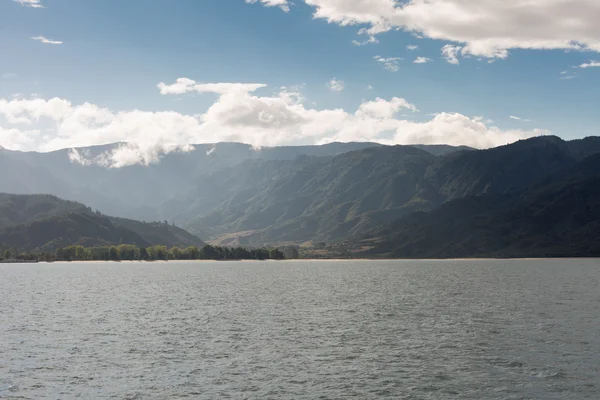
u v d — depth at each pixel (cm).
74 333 10038
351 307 13925
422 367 7444
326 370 7300
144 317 12175
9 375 7050
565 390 6431
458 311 12925
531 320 11356
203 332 10100
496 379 6875
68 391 6412
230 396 6238
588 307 13488
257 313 12800
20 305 14775
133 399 6144
